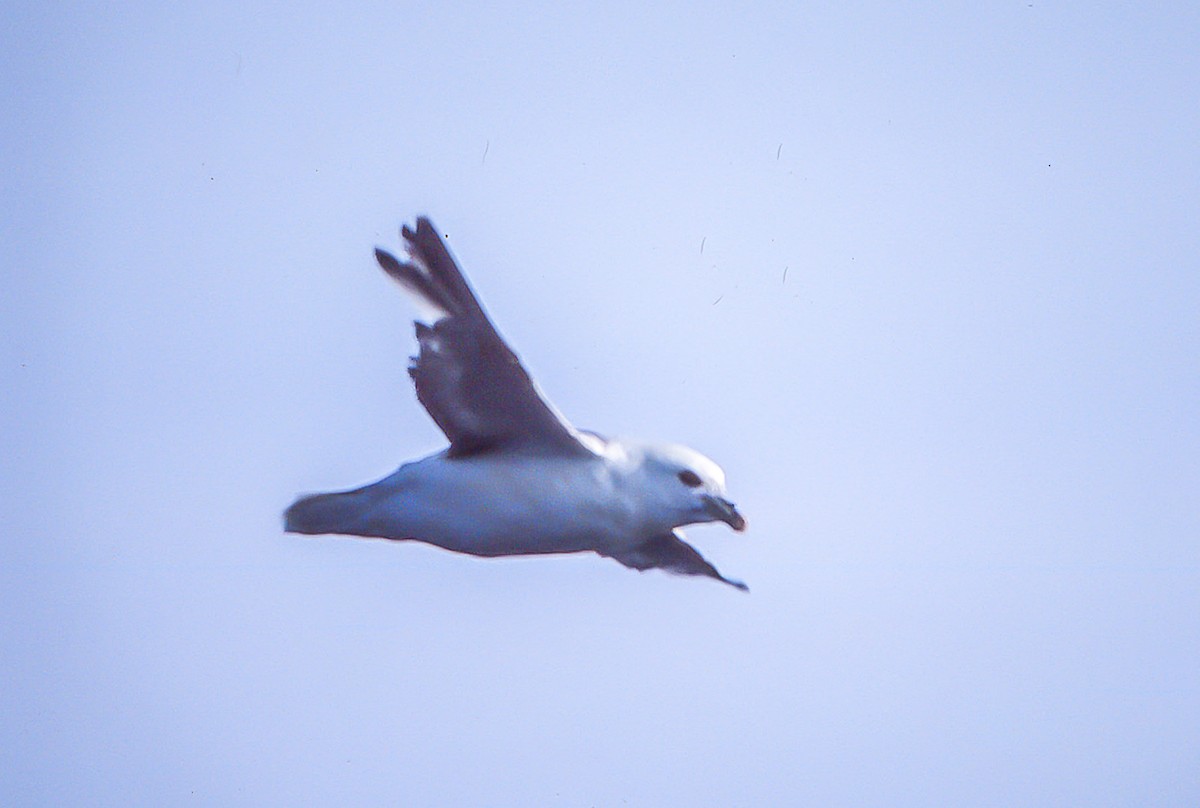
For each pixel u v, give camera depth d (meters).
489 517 11.70
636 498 11.87
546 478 11.65
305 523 12.00
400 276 10.96
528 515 11.70
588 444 11.86
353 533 12.01
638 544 13.03
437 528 11.82
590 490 11.73
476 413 11.47
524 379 11.00
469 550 12.05
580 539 11.99
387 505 11.77
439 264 10.61
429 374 11.28
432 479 11.66
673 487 11.90
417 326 11.07
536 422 11.49
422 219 10.52
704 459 12.06
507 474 11.62
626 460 11.95
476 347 10.88
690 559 13.42
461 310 10.71
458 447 11.74
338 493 11.81
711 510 11.95
